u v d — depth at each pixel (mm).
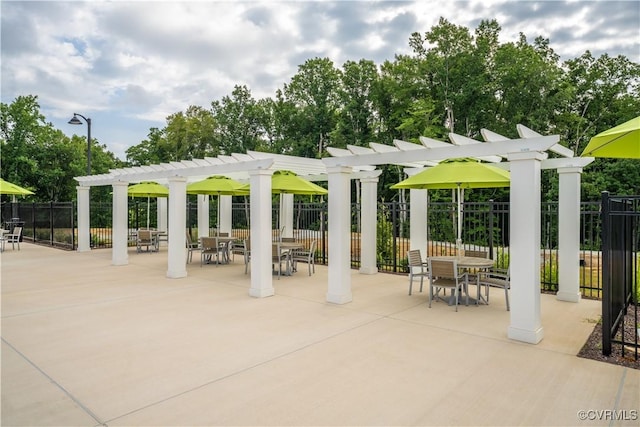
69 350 5211
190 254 13977
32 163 31094
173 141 40500
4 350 5207
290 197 14906
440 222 19297
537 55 26734
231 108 43219
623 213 4785
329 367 4652
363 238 11359
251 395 3951
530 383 4223
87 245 16750
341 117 33125
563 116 26203
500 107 27203
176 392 4016
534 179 5523
